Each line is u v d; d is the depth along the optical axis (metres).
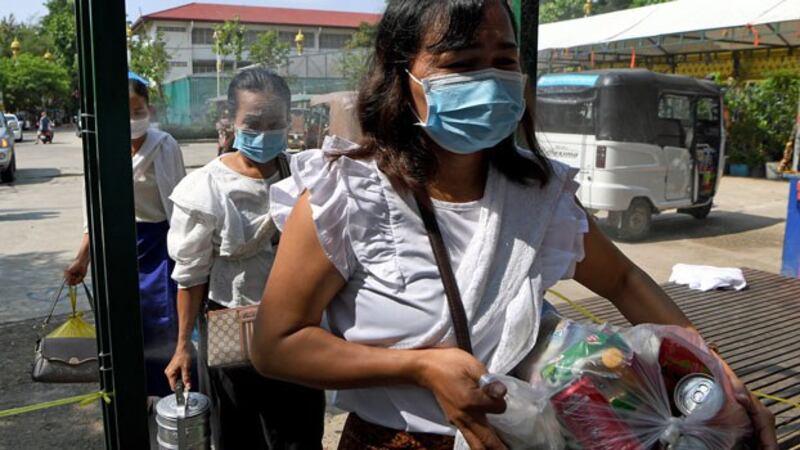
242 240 2.02
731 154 14.11
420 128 1.15
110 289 1.75
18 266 6.48
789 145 5.74
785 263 5.51
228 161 2.10
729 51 14.09
